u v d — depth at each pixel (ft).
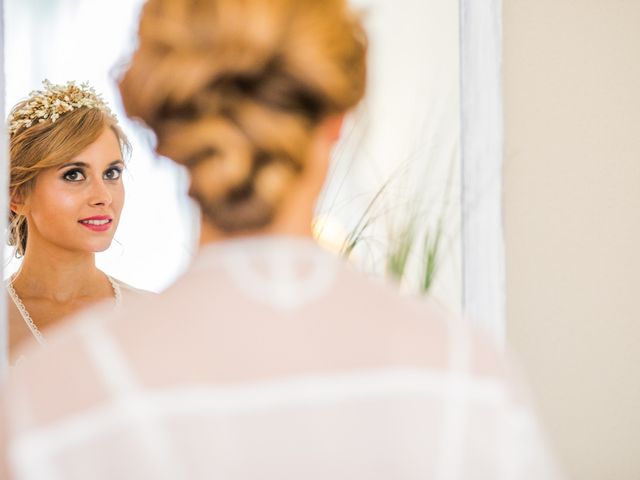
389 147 5.64
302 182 1.56
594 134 5.98
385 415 1.42
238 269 1.51
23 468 1.35
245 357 1.43
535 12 5.92
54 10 5.83
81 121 5.91
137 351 1.43
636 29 6.01
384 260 5.61
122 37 5.89
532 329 5.92
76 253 5.99
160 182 6.10
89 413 1.38
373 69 5.61
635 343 6.02
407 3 5.66
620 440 6.00
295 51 1.50
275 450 1.37
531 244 5.92
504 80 5.87
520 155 5.90
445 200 5.66
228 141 1.49
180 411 1.38
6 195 5.08
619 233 6.01
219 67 1.49
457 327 1.56
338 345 1.46
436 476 1.41
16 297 5.98
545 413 5.93
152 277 6.12
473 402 1.46
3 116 5.08
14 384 1.44
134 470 1.35
